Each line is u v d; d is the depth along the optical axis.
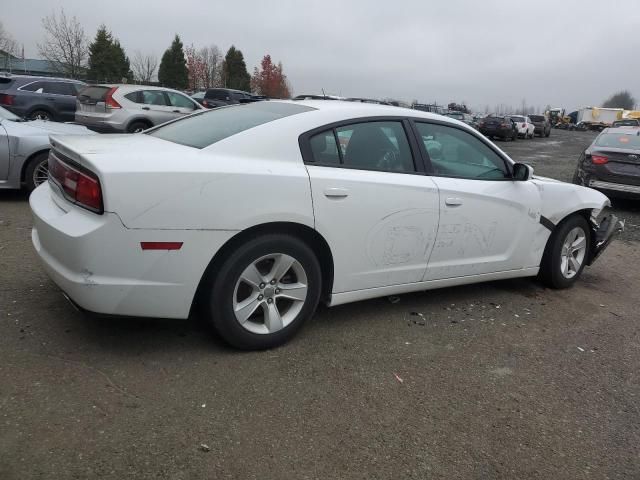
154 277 2.96
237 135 3.32
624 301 5.08
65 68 45.19
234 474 2.35
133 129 13.87
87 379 2.92
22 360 3.04
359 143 3.70
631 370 3.66
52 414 2.60
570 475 2.56
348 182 3.50
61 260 2.98
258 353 3.40
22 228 5.75
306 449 2.56
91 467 2.29
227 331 3.25
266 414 2.79
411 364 3.47
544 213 4.76
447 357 3.61
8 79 14.73
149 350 3.29
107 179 2.79
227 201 3.05
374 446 2.63
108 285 2.88
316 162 3.46
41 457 2.32
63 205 3.10
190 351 3.33
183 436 2.55
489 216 4.32
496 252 4.50
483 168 4.43
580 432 2.90
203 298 3.21
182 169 2.96
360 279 3.73
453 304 4.58
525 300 4.85
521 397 3.20
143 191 2.85
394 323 4.07
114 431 2.54
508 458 2.64
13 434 2.44
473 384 3.29
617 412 3.13
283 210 3.22
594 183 10.20
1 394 2.71
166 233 2.92
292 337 3.60
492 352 3.75
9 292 3.91
